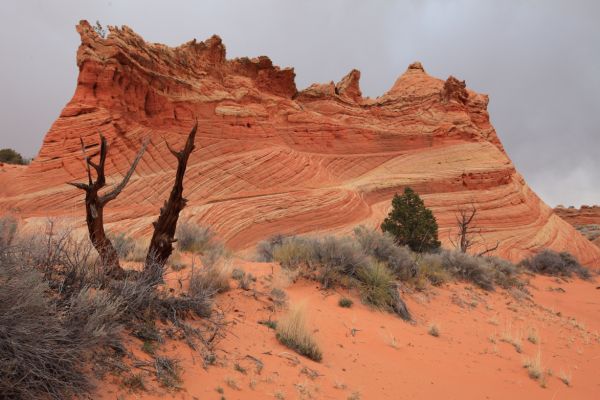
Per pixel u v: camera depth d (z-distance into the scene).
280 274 8.57
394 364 6.05
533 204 49.34
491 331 9.52
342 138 46.72
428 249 24.00
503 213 44.41
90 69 32.66
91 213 4.98
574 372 7.82
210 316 5.36
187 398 3.49
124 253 8.29
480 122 56.56
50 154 30.14
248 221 32.25
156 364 3.75
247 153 38.53
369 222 37.16
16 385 2.69
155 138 34.44
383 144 48.56
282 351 5.17
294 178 39.12
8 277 3.05
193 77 40.19
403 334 7.59
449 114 52.06
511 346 8.62
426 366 6.34
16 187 29.03
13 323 2.82
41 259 4.30
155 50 37.47
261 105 43.75
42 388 2.88
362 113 51.09
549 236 45.19
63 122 31.19
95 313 3.48
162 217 5.80
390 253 11.70
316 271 9.34
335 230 34.72
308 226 34.25
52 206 27.81
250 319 5.95
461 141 50.41
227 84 42.69
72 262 4.56
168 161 34.16
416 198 25.11
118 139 32.03
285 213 34.09
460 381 6.08
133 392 3.30
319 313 7.30
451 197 43.72
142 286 4.63
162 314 4.77
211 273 6.59
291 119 45.00
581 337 10.98
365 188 41.31
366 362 5.82
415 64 58.84
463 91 54.69
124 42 34.66
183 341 4.43
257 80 46.41
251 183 36.22
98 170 4.98
